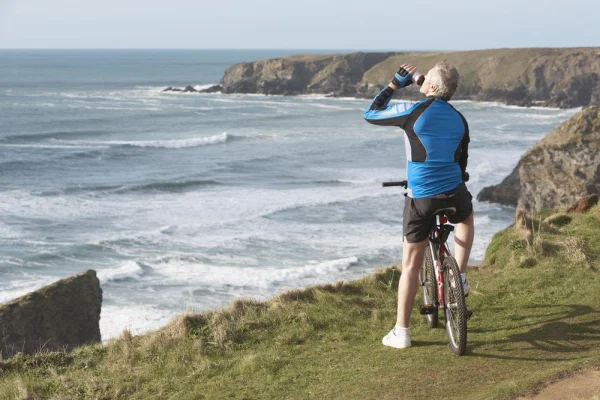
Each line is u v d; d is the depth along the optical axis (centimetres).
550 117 9162
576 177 3369
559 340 502
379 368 479
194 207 3425
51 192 3753
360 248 2528
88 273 1027
